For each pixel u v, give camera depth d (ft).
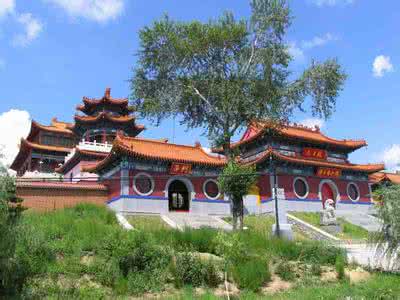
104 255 67.36
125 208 142.41
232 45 114.73
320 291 64.75
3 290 51.85
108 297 57.93
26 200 133.90
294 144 189.16
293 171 181.57
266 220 152.25
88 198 146.92
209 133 117.39
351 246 108.78
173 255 68.80
